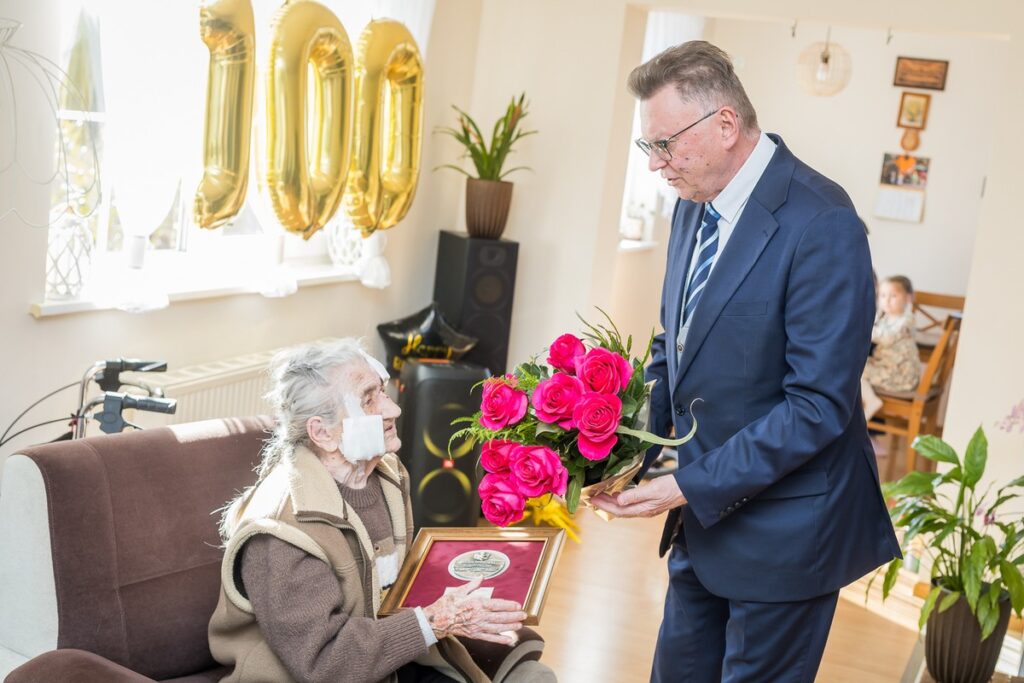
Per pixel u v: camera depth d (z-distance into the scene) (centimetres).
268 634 178
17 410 257
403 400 389
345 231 405
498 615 180
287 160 307
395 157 377
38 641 179
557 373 183
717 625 231
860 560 207
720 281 198
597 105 457
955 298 693
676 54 193
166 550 192
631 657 331
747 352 198
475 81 470
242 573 182
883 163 736
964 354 400
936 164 728
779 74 744
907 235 738
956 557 332
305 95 309
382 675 178
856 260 189
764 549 202
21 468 178
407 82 373
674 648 234
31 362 260
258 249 369
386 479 205
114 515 185
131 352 296
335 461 195
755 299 195
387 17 382
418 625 179
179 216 311
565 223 466
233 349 345
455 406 381
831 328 188
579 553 418
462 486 385
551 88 461
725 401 202
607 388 179
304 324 384
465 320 442
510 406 181
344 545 186
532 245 470
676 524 229
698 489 195
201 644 196
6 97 238
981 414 399
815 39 733
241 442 211
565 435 182
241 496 196
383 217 380
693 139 192
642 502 198
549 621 352
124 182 287
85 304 270
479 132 448
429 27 404
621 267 617
